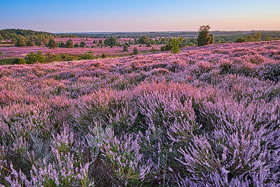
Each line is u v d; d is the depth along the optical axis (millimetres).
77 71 11961
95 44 157875
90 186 1510
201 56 12797
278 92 3586
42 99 5234
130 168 1629
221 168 1491
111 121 2629
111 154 1794
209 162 1593
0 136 2613
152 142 2250
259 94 3346
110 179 1779
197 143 1799
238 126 1995
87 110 3193
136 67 11117
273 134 1936
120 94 3680
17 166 2021
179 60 10875
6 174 1857
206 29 63375
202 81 5867
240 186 1386
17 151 2107
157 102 2938
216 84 5164
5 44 141750
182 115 2375
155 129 2322
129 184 1691
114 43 154125
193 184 1558
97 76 10539
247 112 2301
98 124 2658
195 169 1691
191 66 8555
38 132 2730
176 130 2125
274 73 5867
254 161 1542
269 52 11203
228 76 5656
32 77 11383
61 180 1531
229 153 1774
